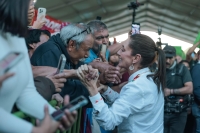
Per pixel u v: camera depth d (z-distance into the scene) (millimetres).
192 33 18375
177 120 5004
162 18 17484
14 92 1463
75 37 2646
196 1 13234
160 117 2652
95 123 3289
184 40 20656
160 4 15273
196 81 5340
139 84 2506
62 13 13570
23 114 1663
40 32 3283
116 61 3820
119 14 16156
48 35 3346
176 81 5012
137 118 2539
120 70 2732
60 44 2682
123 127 2592
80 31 2664
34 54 2670
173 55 5047
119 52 2684
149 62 2631
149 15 17656
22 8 1398
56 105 2326
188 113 5441
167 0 14312
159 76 2645
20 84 1483
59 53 2625
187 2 13664
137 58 2611
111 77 2686
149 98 2508
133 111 2488
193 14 15055
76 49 2682
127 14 16406
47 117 1323
